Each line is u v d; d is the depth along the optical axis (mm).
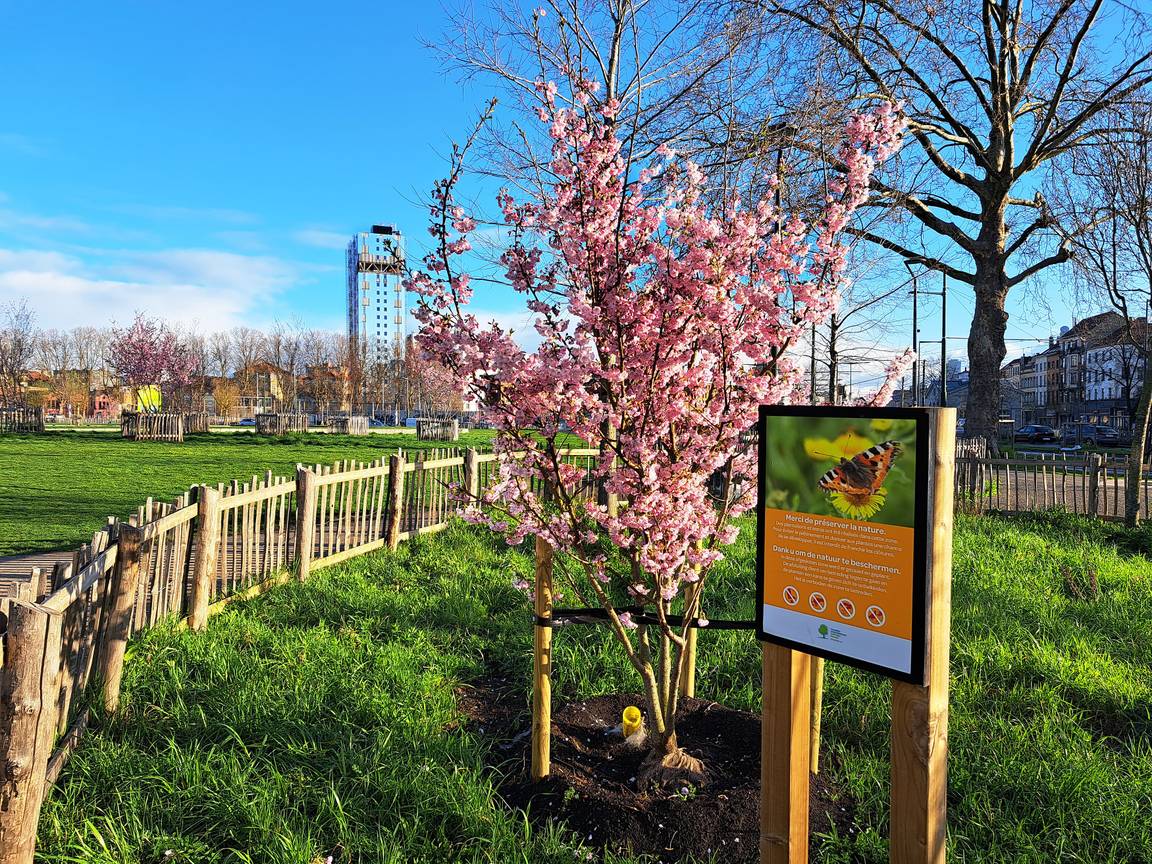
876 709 4215
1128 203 11148
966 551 8273
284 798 3281
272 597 6434
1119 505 14102
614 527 3225
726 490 3533
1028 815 3311
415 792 3359
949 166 15797
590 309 3004
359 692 4277
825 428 2316
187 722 3943
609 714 4238
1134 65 12352
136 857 2941
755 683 4699
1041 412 91625
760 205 3361
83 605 3934
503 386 3314
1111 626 5887
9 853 2648
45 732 2775
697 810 3158
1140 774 3664
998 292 16141
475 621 5781
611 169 3195
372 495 8562
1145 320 11625
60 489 14398
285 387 77250
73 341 77250
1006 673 4852
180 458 21500
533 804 3342
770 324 3172
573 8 6863
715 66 7168
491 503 3561
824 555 2326
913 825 2156
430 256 3352
